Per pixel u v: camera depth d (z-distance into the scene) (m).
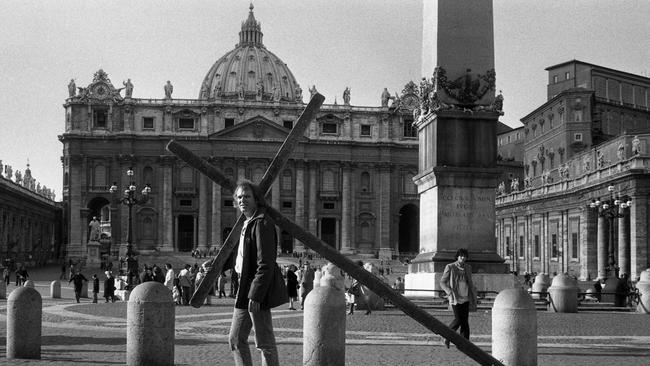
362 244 152.50
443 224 30.39
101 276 105.00
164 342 13.09
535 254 99.25
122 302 44.22
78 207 145.50
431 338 20.11
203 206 147.12
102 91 147.88
